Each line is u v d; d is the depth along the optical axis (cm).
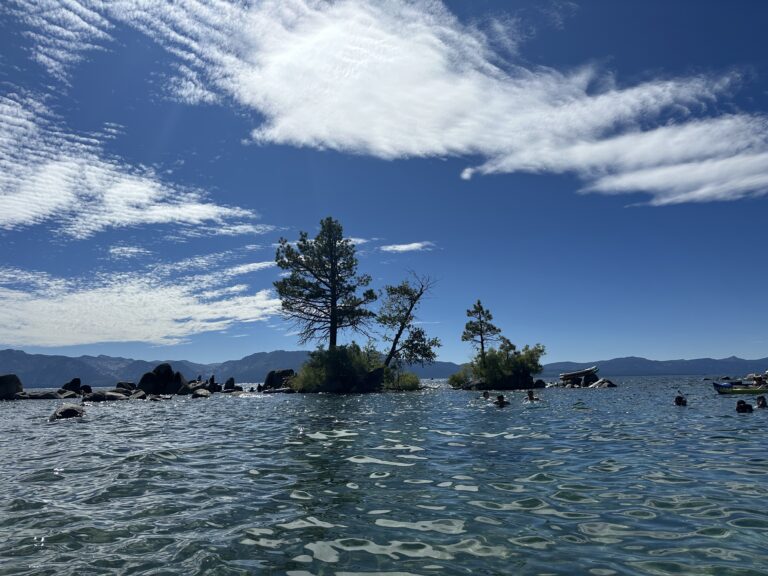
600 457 1011
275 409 2359
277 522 595
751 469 878
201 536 547
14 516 623
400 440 1269
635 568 447
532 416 1928
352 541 528
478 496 707
